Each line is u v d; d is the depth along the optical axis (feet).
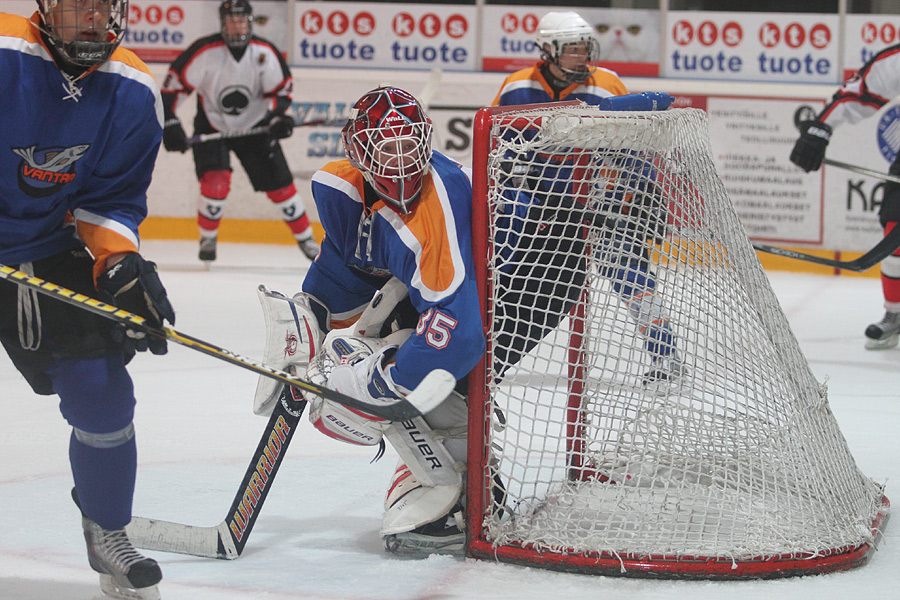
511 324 21.88
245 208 86.94
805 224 77.66
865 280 75.05
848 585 19.25
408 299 22.18
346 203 21.03
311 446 30.32
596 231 22.12
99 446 17.51
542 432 30.89
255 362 17.98
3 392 37.22
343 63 84.43
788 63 79.97
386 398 19.95
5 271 16.29
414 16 83.35
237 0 65.82
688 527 20.57
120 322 17.07
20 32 16.60
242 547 20.79
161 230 86.89
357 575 19.74
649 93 26.43
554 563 19.86
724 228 23.61
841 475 22.52
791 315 59.88
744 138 78.43
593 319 23.29
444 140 82.28
